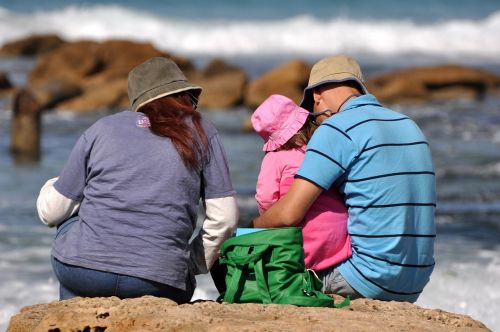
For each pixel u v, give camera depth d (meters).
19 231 32.41
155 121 14.69
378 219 15.16
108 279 14.27
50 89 69.56
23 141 49.44
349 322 13.26
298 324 13.07
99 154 14.58
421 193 15.37
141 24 120.50
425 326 13.45
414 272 15.38
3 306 24.25
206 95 73.31
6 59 100.62
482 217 35.78
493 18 128.00
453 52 120.12
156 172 14.48
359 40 121.25
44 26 118.94
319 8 133.62
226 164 15.06
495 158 49.12
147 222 14.40
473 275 27.08
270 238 14.48
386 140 15.23
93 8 123.25
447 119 64.94
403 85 76.81
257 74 94.19
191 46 117.19
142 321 13.07
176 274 14.52
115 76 78.88
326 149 15.10
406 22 127.69
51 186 15.23
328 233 15.44
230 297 14.48
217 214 14.90
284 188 15.81
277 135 15.95
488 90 81.25
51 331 13.33
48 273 27.42
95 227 14.41
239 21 125.69
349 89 16.20
